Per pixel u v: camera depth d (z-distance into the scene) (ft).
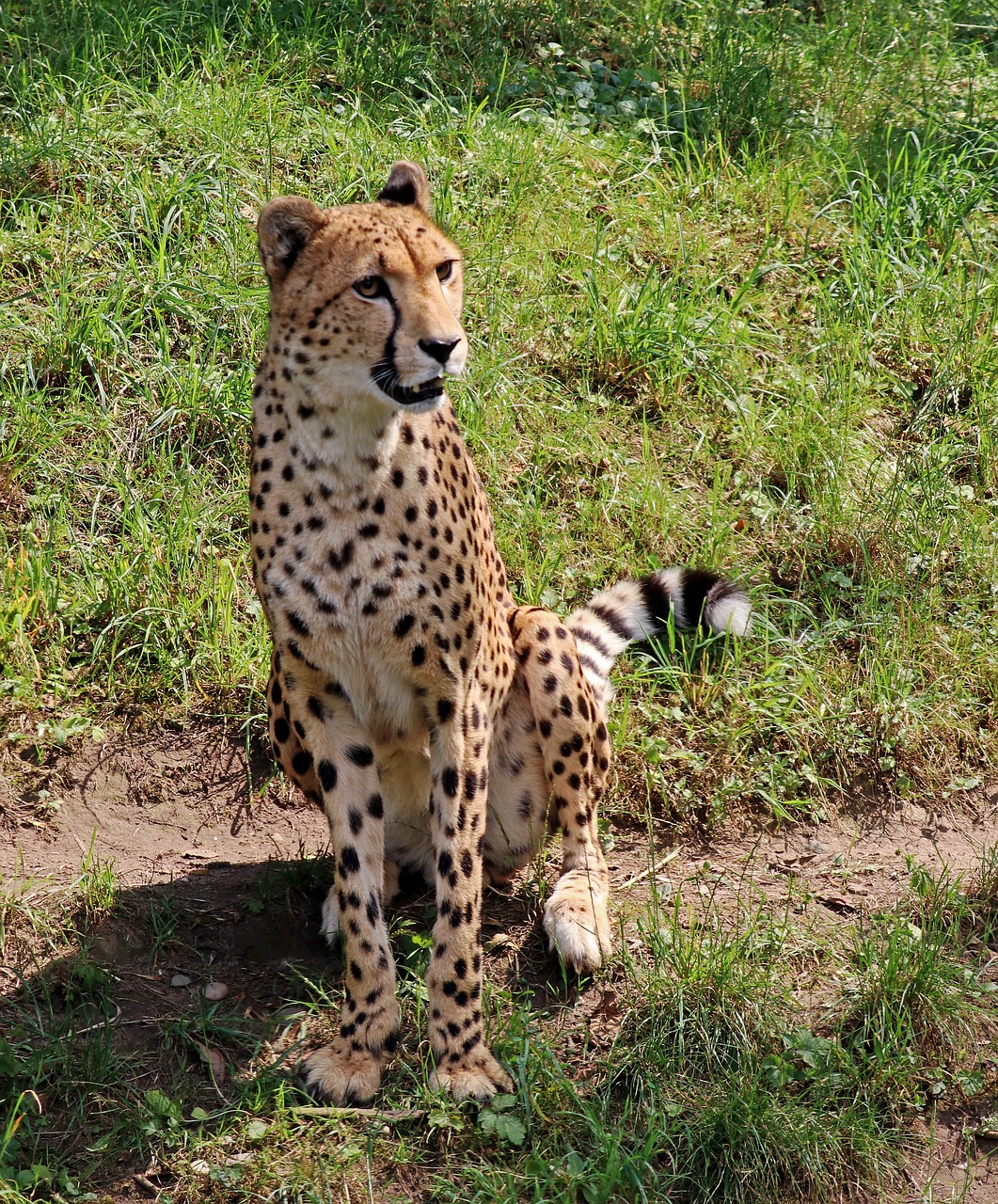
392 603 22.20
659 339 38.34
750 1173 20.92
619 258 41.14
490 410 35.99
